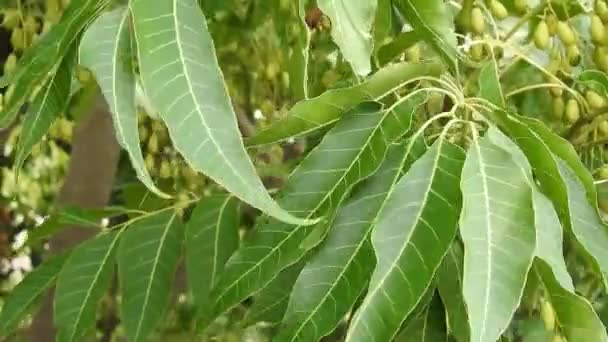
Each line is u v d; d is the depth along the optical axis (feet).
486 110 1.76
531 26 2.59
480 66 2.25
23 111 3.30
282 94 2.91
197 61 1.55
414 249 1.63
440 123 2.02
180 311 3.17
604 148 2.57
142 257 2.21
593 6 2.50
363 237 1.73
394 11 2.26
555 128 2.54
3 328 2.31
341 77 2.50
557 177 1.68
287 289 1.99
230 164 1.52
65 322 2.22
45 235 2.40
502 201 1.61
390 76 1.77
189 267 2.14
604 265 1.71
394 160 1.75
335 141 1.77
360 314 1.62
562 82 2.52
